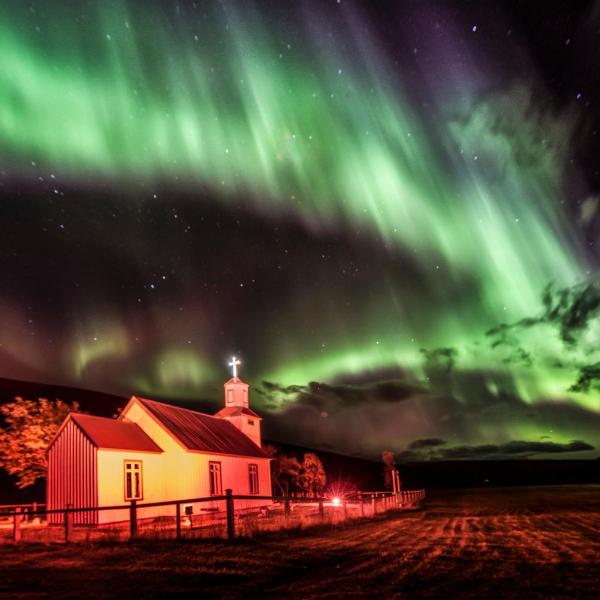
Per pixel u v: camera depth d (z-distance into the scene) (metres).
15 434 31.11
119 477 26.44
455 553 13.68
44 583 10.25
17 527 16.78
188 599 8.98
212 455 31.44
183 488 29.12
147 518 26.83
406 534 18.44
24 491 48.53
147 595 9.21
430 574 10.76
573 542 15.80
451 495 67.19
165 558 12.73
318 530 19.36
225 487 32.28
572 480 129.38
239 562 12.19
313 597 8.92
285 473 56.28
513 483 129.75
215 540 15.50
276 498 20.53
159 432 30.08
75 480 25.81
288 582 10.27
